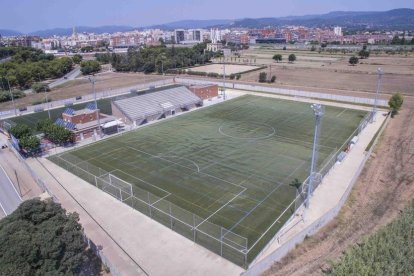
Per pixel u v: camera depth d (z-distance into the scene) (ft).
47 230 90.94
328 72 511.81
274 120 269.85
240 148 210.18
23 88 462.60
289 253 114.32
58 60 595.88
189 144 219.61
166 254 115.75
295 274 104.47
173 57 610.65
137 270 108.27
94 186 166.61
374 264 95.55
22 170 190.39
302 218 133.59
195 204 146.51
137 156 202.08
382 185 160.86
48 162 199.11
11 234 87.10
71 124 235.81
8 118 302.45
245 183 164.25
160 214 139.85
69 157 204.74
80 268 99.50
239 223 131.85
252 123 263.08
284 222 131.85
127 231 129.18
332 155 196.13
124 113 266.77
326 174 171.42
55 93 414.41
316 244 119.24
